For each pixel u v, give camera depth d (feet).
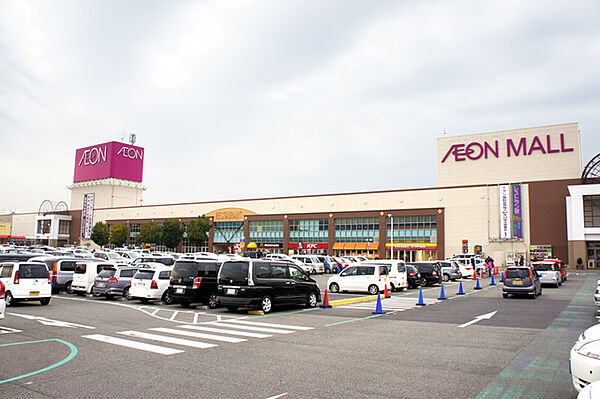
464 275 130.11
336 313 53.98
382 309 57.31
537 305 62.75
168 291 64.08
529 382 23.53
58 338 35.35
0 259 79.51
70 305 60.34
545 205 177.68
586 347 19.93
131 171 343.46
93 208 328.29
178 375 24.41
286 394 21.17
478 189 188.44
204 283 58.54
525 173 200.13
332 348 32.24
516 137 204.03
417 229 198.90
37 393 21.03
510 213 181.57
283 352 30.73
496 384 23.11
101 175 336.70
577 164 190.60
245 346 32.78
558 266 105.19
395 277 85.71
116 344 33.09
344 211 218.38
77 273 75.10
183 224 276.41
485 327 42.73
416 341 35.19
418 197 200.23
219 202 264.11
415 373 25.22
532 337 37.19
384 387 22.40
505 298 73.41
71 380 23.26
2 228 358.84
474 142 212.84
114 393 21.13
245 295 51.52
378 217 208.95
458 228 189.88
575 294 80.89
